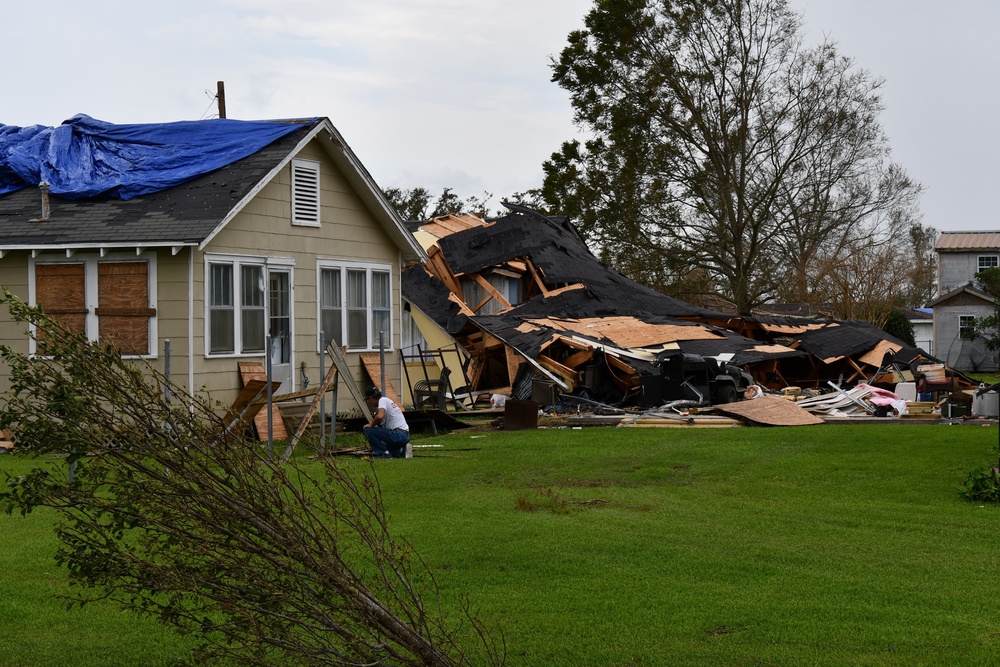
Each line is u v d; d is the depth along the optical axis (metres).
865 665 7.22
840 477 15.34
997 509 13.11
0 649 7.74
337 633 5.77
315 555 5.79
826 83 47.16
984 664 7.22
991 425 22.00
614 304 35.50
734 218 48.53
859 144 47.34
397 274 25.03
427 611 8.37
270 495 5.72
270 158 21.45
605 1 48.91
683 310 37.28
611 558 10.27
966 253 65.44
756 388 26.97
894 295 57.31
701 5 47.22
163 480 5.57
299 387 22.14
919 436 19.28
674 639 7.83
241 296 20.89
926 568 10.02
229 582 5.93
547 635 7.93
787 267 52.22
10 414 5.53
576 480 15.22
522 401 22.44
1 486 13.30
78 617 8.43
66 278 20.28
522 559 10.16
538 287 36.81
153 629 8.14
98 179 21.86
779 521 12.25
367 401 19.52
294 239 22.20
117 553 5.72
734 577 9.62
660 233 49.59
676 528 11.73
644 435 20.41
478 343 31.38
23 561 10.09
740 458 16.97
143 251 19.91
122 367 5.63
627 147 49.19
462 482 14.89
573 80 50.78
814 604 8.69
